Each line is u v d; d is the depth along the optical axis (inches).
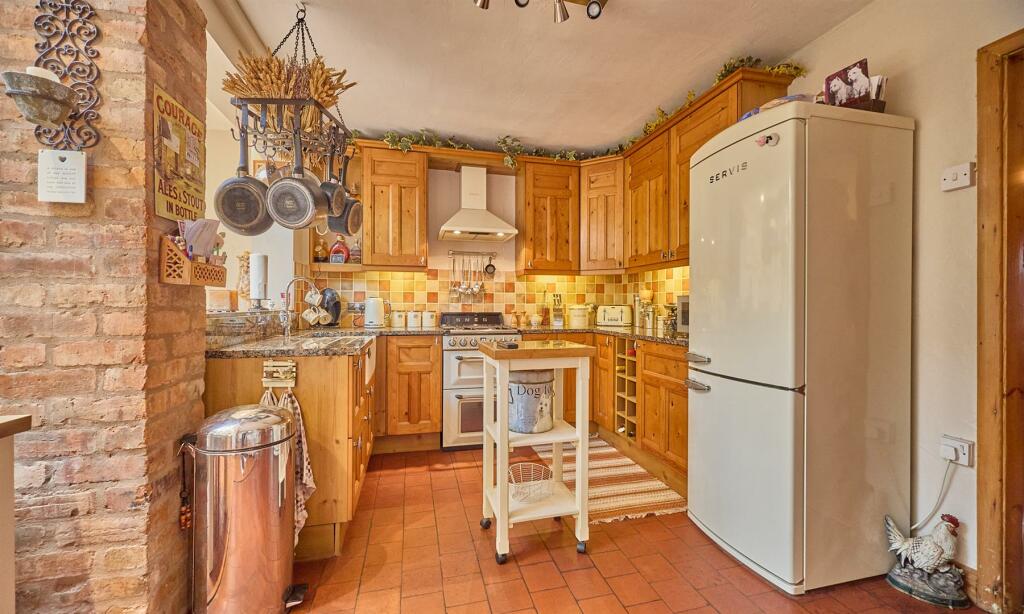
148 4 47.4
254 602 54.6
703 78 98.0
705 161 76.5
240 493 53.7
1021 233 57.2
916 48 66.6
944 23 63.0
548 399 72.4
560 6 69.1
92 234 45.9
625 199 134.3
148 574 47.5
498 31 81.0
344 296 138.9
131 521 46.9
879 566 63.7
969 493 59.9
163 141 50.6
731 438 69.6
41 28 44.6
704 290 76.7
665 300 137.6
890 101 70.3
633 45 85.3
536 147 142.2
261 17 77.3
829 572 60.9
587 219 142.3
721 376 71.9
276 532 56.1
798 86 87.2
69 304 45.4
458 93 105.0
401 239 129.3
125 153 46.6
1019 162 56.9
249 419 55.4
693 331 80.0
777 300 61.3
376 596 59.9
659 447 99.3
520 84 100.7
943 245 62.9
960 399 60.9
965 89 60.6
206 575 53.7
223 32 74.8
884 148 63.9
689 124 100.6
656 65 92.6
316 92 61.7
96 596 46.4
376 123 123.0
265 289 94.8
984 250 58.1
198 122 58.5
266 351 65.4
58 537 45.7
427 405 121.3
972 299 59.8
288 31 81.2
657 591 61.0
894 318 64.4
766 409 63.0
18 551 45.0
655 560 68.6
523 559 68.7
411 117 118.9
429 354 121.3
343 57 89.8
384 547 72.1
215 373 64.2
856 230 62.1
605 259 138.7
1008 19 56.4
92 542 46.3
